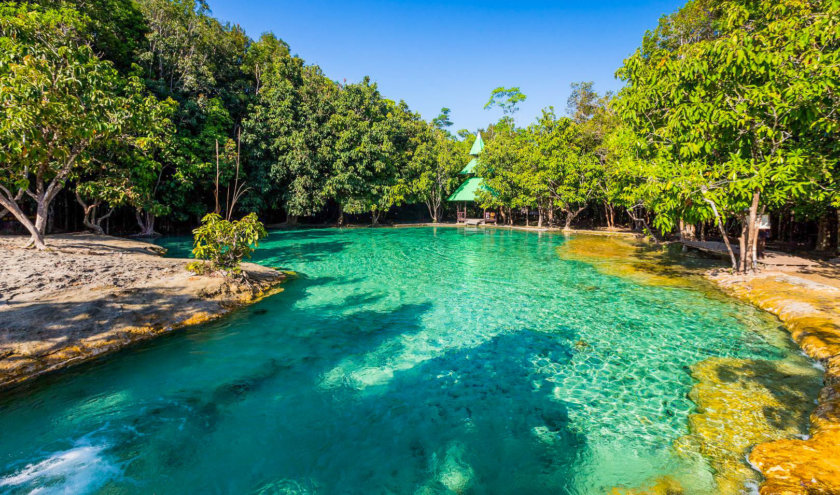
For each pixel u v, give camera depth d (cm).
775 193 925
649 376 572
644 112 1134
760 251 1337
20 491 352
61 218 2152
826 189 945
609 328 776
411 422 475
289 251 1848
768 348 652
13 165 1046
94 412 480
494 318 851
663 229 1005
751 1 1071
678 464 385
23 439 428
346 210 3241
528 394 536
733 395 505
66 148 1058
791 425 432
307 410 499
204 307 838
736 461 381
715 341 691
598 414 482
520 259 1608
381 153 3369
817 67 775
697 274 1233
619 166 1359
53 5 1812
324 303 955
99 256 1146
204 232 974
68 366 582
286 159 2933
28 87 860
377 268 1409
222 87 2881
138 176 1861
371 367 620
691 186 905
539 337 739
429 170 3844
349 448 427
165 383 557
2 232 1716
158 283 904
